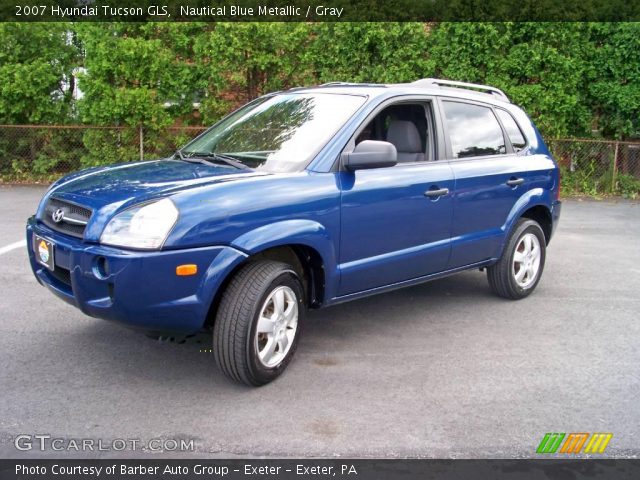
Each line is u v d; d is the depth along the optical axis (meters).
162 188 3.75
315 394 3.93
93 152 12.72
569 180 13.16
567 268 7.37
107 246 3.52
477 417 3.68
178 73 12.66
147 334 3.90
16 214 9.66
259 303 3.81
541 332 5.17
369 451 3.29
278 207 3.91
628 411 3.81
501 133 5.81
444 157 5.12
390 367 4.38
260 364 3.91
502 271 5.85
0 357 4.38
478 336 5.04
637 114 12.62
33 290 5.89
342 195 4.25
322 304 4.34
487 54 12.41
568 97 12.35
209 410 3.69
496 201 5.52
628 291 6.45
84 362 4.34
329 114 4.62
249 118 5.06
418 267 4.95
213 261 3.63
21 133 12.91
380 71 12.52
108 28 12.27
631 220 10.67
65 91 13.46
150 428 3.47
